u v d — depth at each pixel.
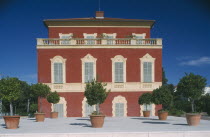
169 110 35.69
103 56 33.69
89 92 20.92
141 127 18.61
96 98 20.75
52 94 30.33
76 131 15.79
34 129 17.75
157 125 20.33
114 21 36.69
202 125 20.11
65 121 25.55
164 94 25.28
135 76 33.69
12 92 20.17
